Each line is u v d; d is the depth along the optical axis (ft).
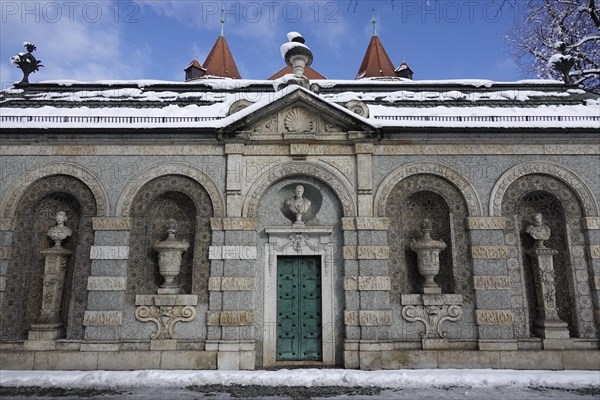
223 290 34.47
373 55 99.09
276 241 36.17
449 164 36.68
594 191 36.09
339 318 35.01
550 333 33.86
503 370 32.42
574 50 63.41
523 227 37.24
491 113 38.91
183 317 34.37
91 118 37.35
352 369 32.96
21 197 36.09
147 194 36.58
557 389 28.58
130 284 35.12
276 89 43.91
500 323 34.04
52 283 34.68
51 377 30.25
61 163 36.42
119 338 33.83
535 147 36.76
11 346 33.65
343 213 36.06
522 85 44.93
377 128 35.91
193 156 36.78
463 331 34.35
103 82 45.78
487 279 34.73
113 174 36.42
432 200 37.86
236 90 44.80
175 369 33.19
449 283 35.83
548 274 34.99
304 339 35.47
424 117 38.09
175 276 35.86
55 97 42.50
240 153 36.58
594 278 34.71
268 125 36.99
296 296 36.09
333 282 35.55
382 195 36.14
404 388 28.86
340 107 36.22
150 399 26.45
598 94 43.06
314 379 30.30
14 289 34.96
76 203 37.45
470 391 28.12
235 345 33.55
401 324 34.65
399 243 36.35
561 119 37.52
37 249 36.76
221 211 35.88
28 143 36.45
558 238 36.81
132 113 38.86
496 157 36.81
